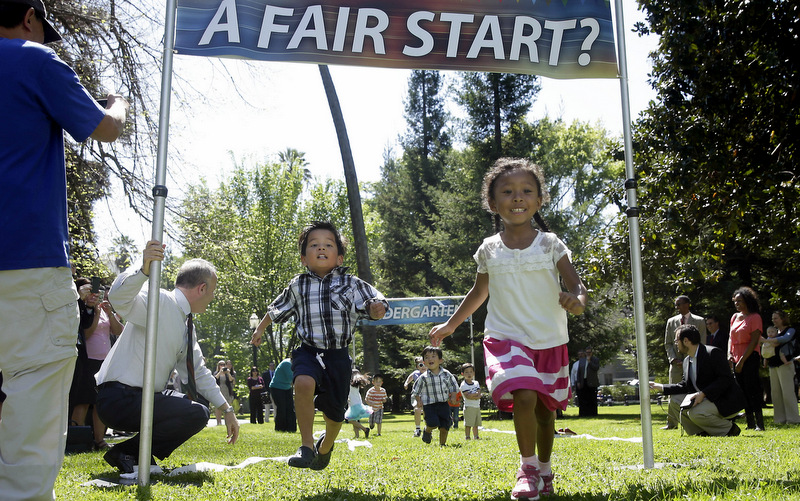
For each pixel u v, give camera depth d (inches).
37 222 111.7
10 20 119.5
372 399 537.6
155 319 169.6
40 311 110.9
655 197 382.6
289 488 157.8
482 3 206.2
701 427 329.7
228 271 625.3
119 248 554.9
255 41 195.0
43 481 110.0
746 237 392.2
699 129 322.7
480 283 156.3
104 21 475.2
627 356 1485.0
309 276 173.9
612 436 379.2
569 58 208.5
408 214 1651.1
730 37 309.6
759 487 130.2
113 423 187.8
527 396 133.9
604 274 467.2
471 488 152.6
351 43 199.9
